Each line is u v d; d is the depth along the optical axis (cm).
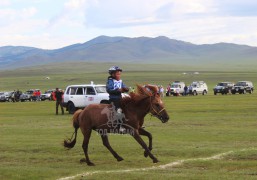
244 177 1207
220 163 1412
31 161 1565
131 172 1312
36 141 2052
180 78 19300
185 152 1638
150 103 1480
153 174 1272
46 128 2711
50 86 16800
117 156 1525
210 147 1762
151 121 3017
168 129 2519
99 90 3994
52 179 1289
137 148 1744
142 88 1495
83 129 1523
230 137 2109
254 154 1528
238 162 1418
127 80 18788
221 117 3238
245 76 19800
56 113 4047
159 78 19550
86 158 1491
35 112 4431
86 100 3978
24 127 2791
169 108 4344
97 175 1290
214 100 5781
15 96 8119
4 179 1302
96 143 1948
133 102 1484
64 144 1575
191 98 6638
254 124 2717
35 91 8344
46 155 1661
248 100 5575
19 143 1959
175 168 1378
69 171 1378
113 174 1291
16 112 4469
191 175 1246
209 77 19488
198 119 3114
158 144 1878
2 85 18050
